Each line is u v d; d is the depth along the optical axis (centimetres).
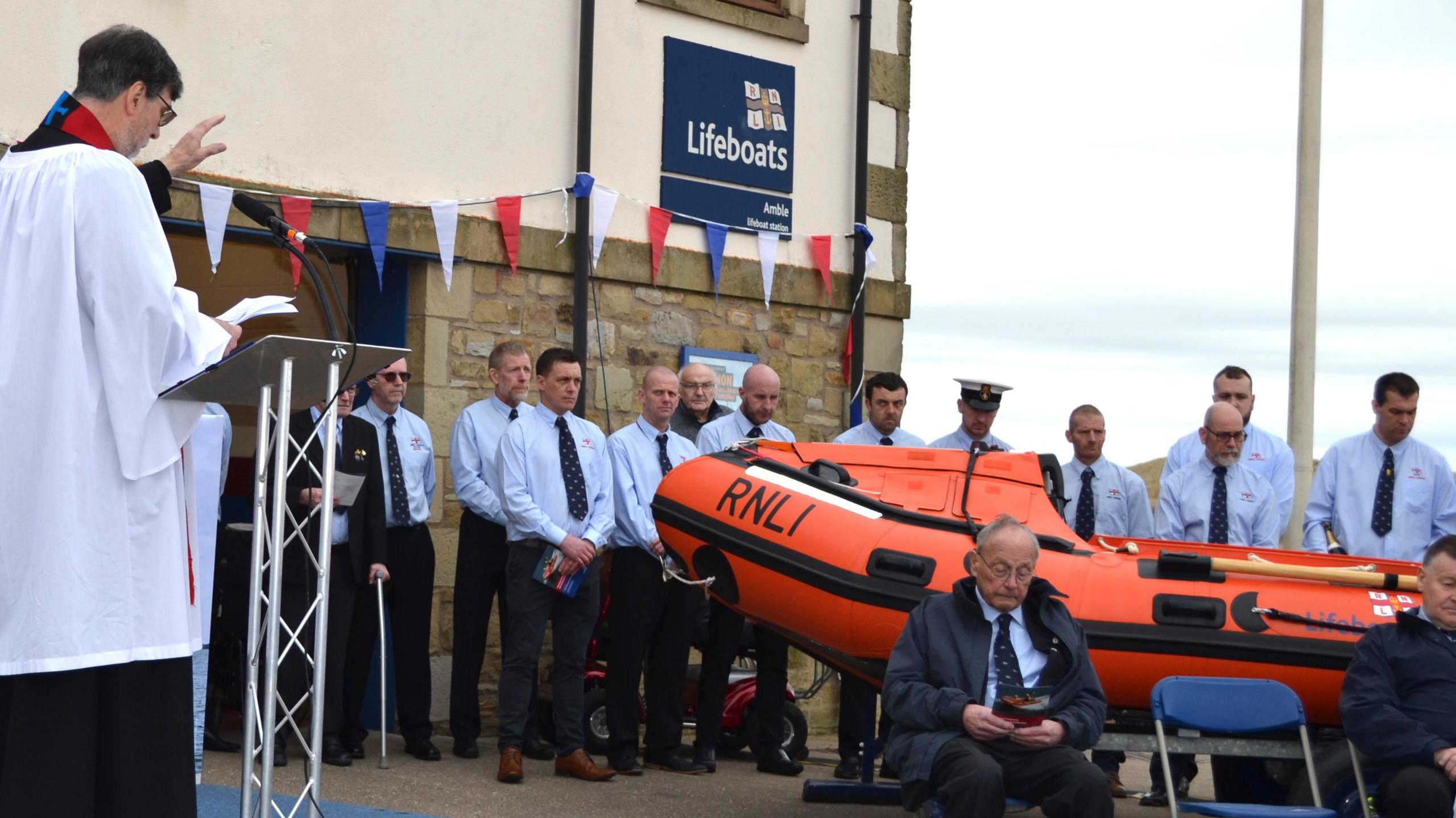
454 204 752
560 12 805
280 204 700
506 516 662
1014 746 481
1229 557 587
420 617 686
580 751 650
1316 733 548
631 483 678
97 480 315
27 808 312
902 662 502
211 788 577
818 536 568
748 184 883
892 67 957
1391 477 680
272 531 393
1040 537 563
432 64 759
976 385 708
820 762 775
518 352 691
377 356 402
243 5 695
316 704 412
